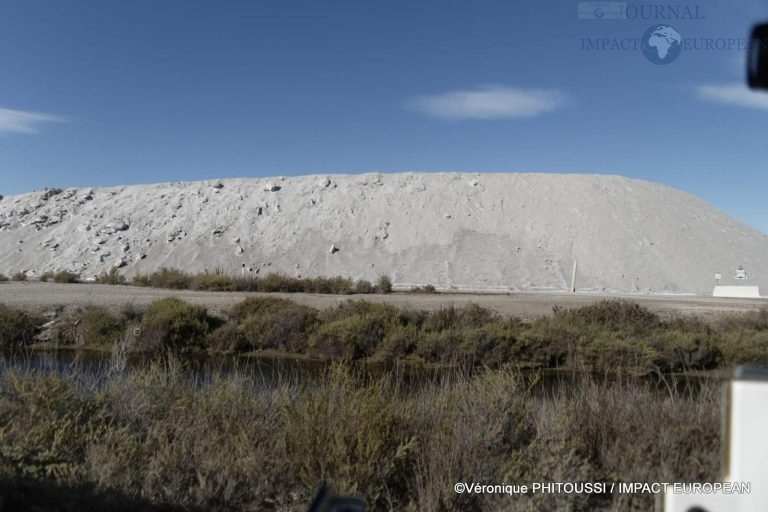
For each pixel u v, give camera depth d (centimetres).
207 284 3672
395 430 601
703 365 1644
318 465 553
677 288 6184
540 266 6291
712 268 6694
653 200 8056
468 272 6119
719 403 616
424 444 597
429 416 658
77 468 541
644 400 669
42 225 7131
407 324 2012
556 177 8450
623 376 1362
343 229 6969
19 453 545
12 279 4644
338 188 8000
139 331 1922
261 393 742
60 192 8175
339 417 584
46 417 640
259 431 637
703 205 8438
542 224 7175
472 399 674
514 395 709
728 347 1714
